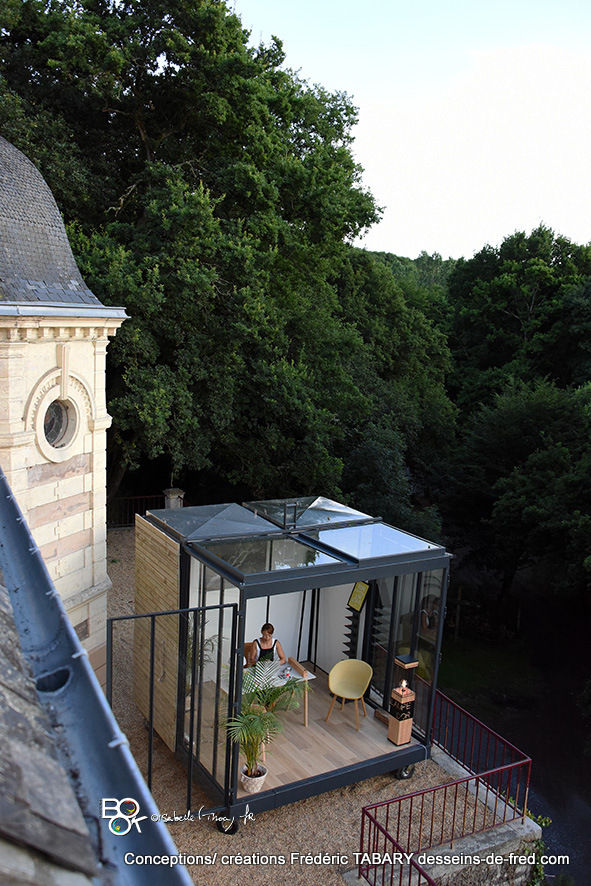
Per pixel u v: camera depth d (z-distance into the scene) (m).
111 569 20.48
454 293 50.12
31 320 10.85
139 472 30.28
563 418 29.17
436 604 11.28
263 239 22.38
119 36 20.31
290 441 23.22
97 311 12.11
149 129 23.84
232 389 21.59
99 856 1.41
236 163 20.88
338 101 30.41
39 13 21.30
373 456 26.47
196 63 21.08
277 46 25.28
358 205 25.98
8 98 19.19
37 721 1.65
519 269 43.94
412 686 11.84
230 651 9.53
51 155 19.92
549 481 26.16
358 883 9.02
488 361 45.56
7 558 2.85
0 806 1.16
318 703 12.72
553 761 20.02
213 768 9.88
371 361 35.44
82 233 20.83
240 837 9.72
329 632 13.80
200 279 19.12
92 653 13.52
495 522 27.70
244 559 10.25
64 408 12.32
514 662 26.06
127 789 1.55
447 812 10.65
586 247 44.31
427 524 25.38
